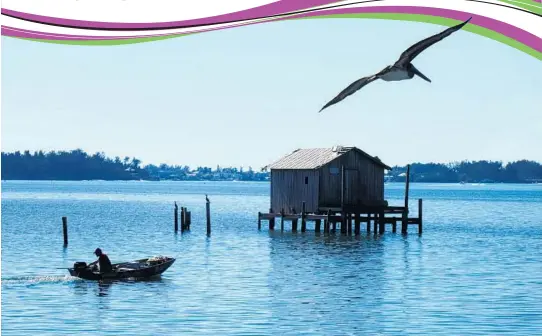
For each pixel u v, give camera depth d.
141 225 116.69
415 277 57.28
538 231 108.44
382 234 92.25
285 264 64.81
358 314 42.47
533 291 50.41
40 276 55.03
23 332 37.84
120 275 53.84
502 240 92.12
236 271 59.78
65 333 37.62
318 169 89.94
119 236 95.19
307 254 73.00
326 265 64.31
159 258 56.81
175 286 51.53
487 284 53.66
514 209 191.62
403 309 44.03
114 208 176.50
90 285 51.53
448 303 45.94
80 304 44.84
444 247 81.00
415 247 80.38
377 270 61.34
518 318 41.50
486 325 39.75
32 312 42.59
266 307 44.28
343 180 89.31
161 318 41.12
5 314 41.97
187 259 68.56
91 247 80.56
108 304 44.94
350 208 89.69
